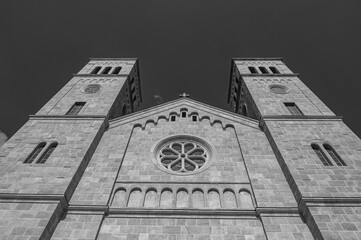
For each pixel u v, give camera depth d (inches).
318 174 708.7
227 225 636.1
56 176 712.4
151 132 969.5
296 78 1250.0
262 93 1133.1
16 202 637.9
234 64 1455.5
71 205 665.6
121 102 1246.9
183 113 1079.0
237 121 1002.1
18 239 554.6
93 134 883.4
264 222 625.3
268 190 708.0
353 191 657.6
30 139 856.9
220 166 811.4
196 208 668.1
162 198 717.9
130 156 852.6
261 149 856.3
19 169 735.7
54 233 607.8
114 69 1406.3
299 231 604.7
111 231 623.8
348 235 557.9
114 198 718.5
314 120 935.0
